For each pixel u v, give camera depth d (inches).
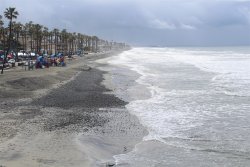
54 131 972.6
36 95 1606.8
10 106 1334.9
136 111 1318.9
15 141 852.0
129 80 2426.2
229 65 3629.4
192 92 1780.3
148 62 4527.6
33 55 4033.0
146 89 1940.2
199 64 3878.0
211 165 732.7
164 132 1010.7
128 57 6195.9
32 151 783.7
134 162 759.1
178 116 1218.6
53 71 2591.0
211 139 928.9
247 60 4453.7
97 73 2910.9
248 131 1000.9
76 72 2812.5
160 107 1391.5
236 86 1978.3
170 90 1879.9
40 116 1175.0
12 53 4141.2
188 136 964.0
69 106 1395.2
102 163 746.2
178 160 769.6
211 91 1797.5
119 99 1590.8
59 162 725.9
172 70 3184.1
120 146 882.1
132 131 1021.8
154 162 758.5
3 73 2359.7
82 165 716.7
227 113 1251.8
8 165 689.6
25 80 1900.8
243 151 821.2
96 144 879.7
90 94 1732.3
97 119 1167.0
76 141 878.4
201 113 1261.1
